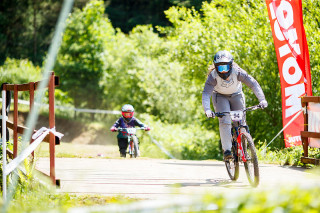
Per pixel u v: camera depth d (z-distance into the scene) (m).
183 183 15.62
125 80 86.75
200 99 53.84
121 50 89.31
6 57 83.31
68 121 81.00
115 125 27.70
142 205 6.50
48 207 10.53
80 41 86.00
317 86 37.44
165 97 75.19
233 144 15.84
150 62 80.19
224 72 15.31
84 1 95.44
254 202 5.96
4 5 95.94
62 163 22.30
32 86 13.66
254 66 44.12
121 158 25.66
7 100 17.53
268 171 19.44
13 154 15.48
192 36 50.94
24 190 12.77
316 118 19.61
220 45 47.28
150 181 16.08
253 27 44.28
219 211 6.04
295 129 25.67
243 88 44.09
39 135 12.37
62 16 88.31
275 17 26.17
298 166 21.42
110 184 15.21
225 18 49.78
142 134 62.81
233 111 15.23
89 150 57.59
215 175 18.03
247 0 47.62
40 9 97.56
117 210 6.39
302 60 25.52
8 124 17.48
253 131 45.62
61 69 84.75
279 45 26.08
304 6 38.97
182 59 52.59
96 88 86.06
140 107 82.69
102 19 91.44
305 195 5.94
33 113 13.86
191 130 63.72
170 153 57.81
